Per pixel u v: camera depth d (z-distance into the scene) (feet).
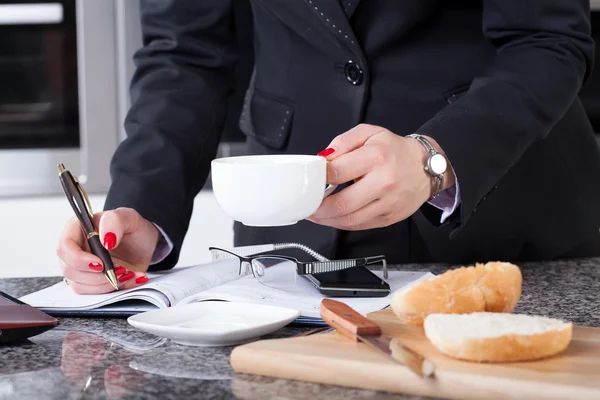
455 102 3.68
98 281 3.51
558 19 3.87
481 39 4.36
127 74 7.52
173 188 4.19
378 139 3.18
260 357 2.46
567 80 3.77
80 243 3.67
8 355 2.74
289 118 4.55
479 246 4.62
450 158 3.35
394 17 4.23
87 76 7.48
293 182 2.77
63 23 7.39
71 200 3.66
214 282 3.62
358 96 4.33
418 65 4.34
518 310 3.30
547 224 4.69
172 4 4.63
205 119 4.50
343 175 3.08
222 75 4.76
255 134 4.71
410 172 3.18
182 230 4.23
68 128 7.52
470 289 2.68
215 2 4.62
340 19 4.18
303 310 3.09
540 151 4.62
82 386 2.40
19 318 2.87
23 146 7.48
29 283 4.16
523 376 2.23
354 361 2.36
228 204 2.84
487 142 3.47
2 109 7.42
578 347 2.51
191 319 2.97
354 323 2.57
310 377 2.41
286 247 3.99
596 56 7.28
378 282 3.42
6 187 7.48
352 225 3.26
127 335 3.01
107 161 7.59
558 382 2.18
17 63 7.39
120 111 7.57
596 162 4.81
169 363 2.62
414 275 3.76
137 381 2.44
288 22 4.36
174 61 4.58
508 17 3.94
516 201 4.61
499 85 3.67
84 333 3.05
